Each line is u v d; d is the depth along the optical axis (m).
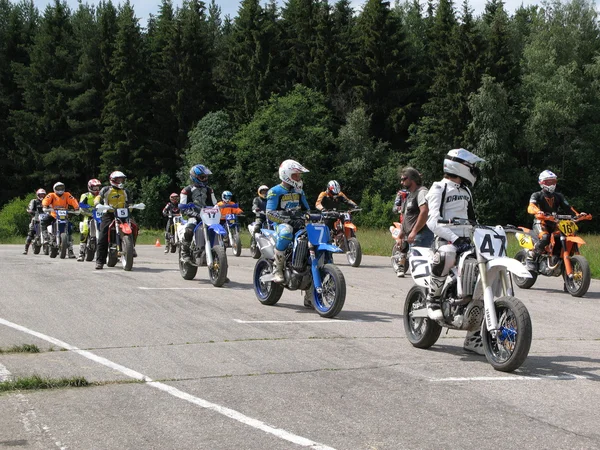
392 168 63.72
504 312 6.71
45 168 72.81
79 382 6.03
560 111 57.38
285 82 71.06
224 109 71.94
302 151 63.72
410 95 70.00
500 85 56.44
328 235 9.92
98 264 15.31
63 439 4.71
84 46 77.69
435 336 7.62
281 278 10.17
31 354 7.20
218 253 12.58
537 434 4.86
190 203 13.20
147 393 5.78
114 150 70.81
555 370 6.79
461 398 5.73
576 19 65.00
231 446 4.57
